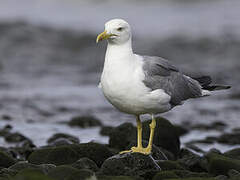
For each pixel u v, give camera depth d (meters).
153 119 10.36
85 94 20.69
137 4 37.00
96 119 16.39
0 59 25.14
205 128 16.03
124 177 8.91
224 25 32.00
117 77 9.81
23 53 26.39
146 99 9.90
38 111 18.03
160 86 10.19
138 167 9.89
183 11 35.56
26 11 34.38
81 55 27.03
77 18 33.53
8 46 27.20
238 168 10.06
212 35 29.95
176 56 26.52
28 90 20.88
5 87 21.16
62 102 19.41
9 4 36.00
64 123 16.39
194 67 24.45
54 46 27.94
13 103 18.89
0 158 10.47
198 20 33.22
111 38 9.95
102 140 14.10
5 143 13.55
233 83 22.09
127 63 9.91
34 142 13.82
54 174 8.85
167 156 11.98
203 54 26.95
